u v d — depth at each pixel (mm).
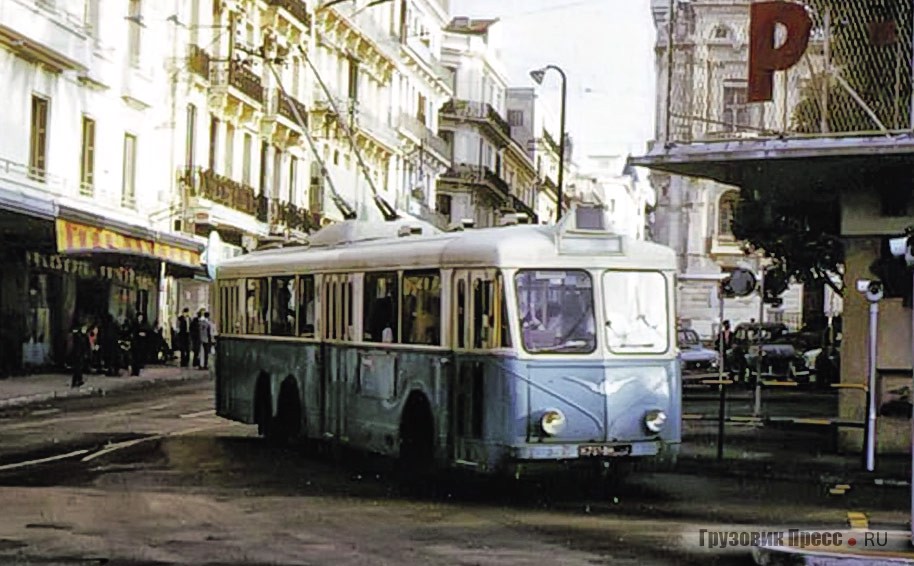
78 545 11672
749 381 40094
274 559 11203
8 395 29375
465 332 15289
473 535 12648
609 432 14914
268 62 39438
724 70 20141
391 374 16797
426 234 18406
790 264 31906
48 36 36031
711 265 73688
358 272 17812
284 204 54875
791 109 19531
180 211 46219
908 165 18297
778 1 18172
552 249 14977
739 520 13883
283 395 20156
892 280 17438
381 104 70000
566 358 14812
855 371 19906
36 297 37500
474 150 87375
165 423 24453
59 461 18094
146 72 43719
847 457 19469
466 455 15211
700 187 74000
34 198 31359
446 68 84875
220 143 50156
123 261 38656
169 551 11492
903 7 18188
